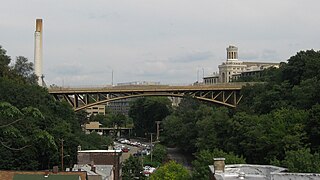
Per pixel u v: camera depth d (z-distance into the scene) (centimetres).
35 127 6806
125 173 8869
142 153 13212
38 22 13862
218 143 8750
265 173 3547
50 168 7438
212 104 13100
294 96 8731
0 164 6619
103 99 11681
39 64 13788
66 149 7938
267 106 9394
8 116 3772
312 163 4662
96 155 7644
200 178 5756
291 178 2800
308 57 10162
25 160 6869
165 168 6869
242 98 11419
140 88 11419
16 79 10250
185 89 11525
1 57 10888
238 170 3569
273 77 11606
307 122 6900
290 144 6469
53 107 9756
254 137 7256
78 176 4516
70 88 11125
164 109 18250
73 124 10419
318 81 8569
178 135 12712
